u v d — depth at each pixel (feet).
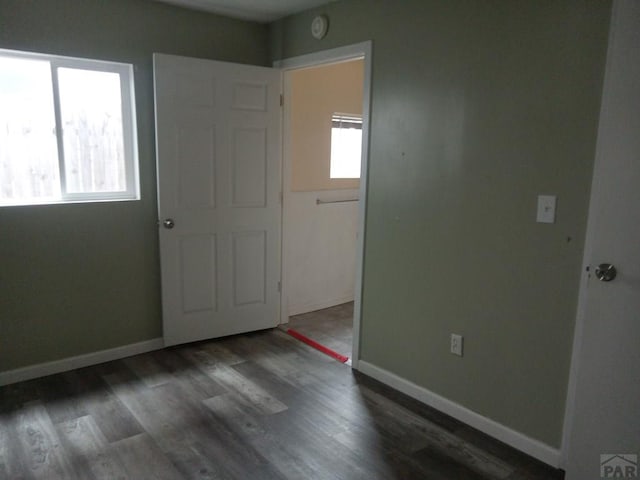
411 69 8.43
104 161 10.03
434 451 7.37
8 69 8.84
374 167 9.32
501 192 7.31
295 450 7.30
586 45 6.19
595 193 6.22
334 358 10.78
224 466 6.88
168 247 10.55
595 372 6.26
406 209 8.80
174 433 7.67
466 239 7.88
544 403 7.10
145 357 10.57
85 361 10.02
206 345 11.34
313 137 13.20
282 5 10.22
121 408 8.38
